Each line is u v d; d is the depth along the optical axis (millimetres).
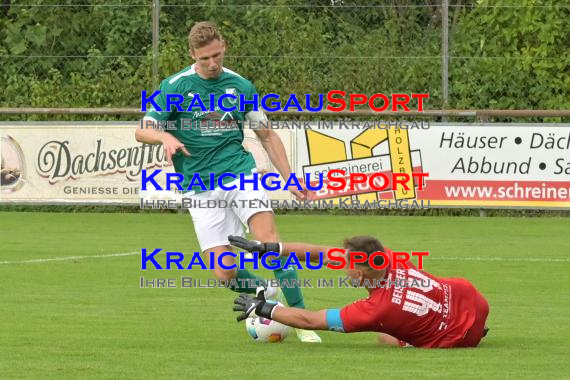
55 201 39281
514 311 19953
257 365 14531
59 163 39281
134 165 39125
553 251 29828
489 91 40719
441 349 15680
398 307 15297
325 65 40688
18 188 39375
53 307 20250
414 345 15844
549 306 20594
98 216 39219
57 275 24797
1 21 43969
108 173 39188
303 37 41062
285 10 41906
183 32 42875
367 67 40469
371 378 13617
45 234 33656
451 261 27578
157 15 40469
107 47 42969
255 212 17797
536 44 41562
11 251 29391
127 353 15508
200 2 43000
